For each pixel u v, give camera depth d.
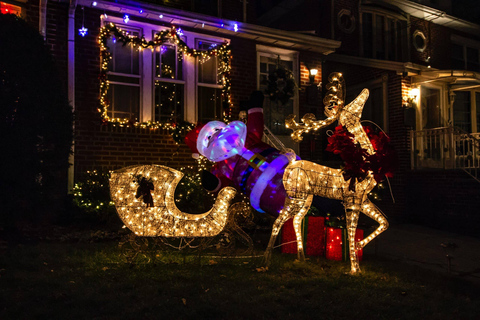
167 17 8.94
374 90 12.73
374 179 4.99
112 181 4.70
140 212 4.69
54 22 8.04
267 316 3.35
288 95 10.30
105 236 6.53
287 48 10.79
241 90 10.04
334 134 4.92
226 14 10.25
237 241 6.73
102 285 3.94
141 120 8.85
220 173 5.48
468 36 15.91
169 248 5.79
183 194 8.26
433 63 14.76
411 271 5.25
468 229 9.20
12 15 5.93
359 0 13.52
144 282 4.11
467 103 13.66
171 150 9.00
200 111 9.59
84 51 8.27
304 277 4.61
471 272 5.57
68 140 6.28
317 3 13.33
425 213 10.30
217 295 3.78
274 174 5.17
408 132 11.49
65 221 7.40
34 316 3.16
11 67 5.73
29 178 5.85
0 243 5.62
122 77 8.75
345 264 5.43
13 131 5.71
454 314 3.62
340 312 3.51
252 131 5.52
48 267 4.60
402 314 3.56
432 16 14.43
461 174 9.62
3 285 3.87
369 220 9.99
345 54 13.08
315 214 8.25
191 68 9.47
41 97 5.96
